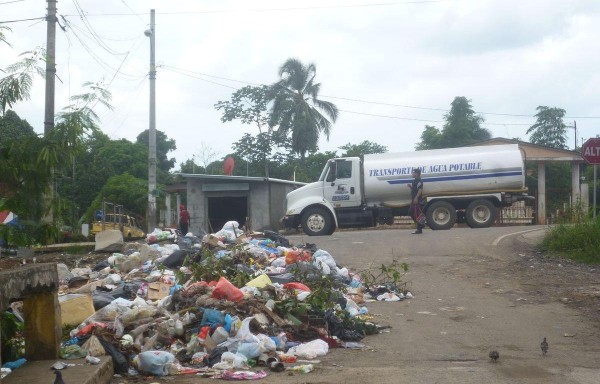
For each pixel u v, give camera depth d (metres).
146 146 48.03
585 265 13.91
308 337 8.16
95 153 44.81
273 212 31.31
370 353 7.74
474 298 11.21
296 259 12.34
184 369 6.88
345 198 23.12
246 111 50.59
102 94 8.05
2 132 8.09
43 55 8.11
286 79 50.78
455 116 53.94
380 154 23.52
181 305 8.59
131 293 10.02
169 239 15.66
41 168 7.61
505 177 22.89
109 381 6.26
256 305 8.41
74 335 7.53
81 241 21.73
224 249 13.13
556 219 17.89
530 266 13.88
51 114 16.47
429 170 23.05
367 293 11.71
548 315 9.80
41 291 6.18
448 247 16.62
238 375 6.58
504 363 7.17
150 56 28.11
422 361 7.31
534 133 56.22
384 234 20.73
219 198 32.53
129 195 39.31
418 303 10.95
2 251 8.41
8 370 5.86
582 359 7.37
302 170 50.34
